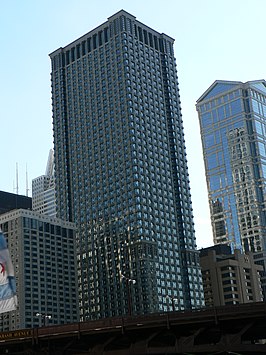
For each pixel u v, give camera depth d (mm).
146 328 58281
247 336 58625
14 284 50688
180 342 57281
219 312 53750
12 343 67250
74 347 65562
